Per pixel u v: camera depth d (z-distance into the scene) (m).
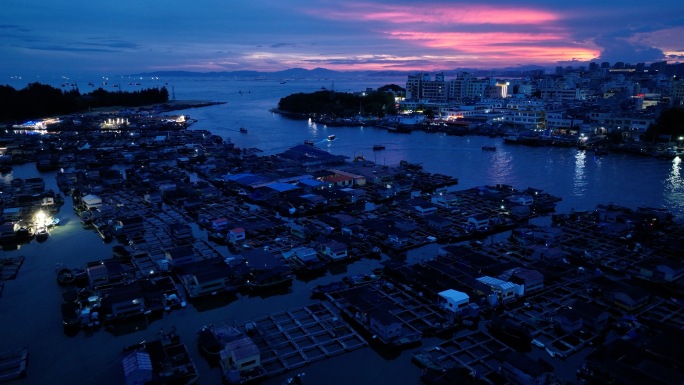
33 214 76.75
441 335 44.25
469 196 89.00
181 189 91.19
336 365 39.97
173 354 40.75
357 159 122.44
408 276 53.50
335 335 43.88
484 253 62.44
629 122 152.62
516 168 117.56
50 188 100.06
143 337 44.56
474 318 46.19
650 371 35.16
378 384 37.59
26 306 50.16
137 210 82.69
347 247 62.53
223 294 52.19
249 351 38.16
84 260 61.81
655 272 53.28
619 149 136.25
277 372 38.41
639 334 42.34
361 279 54.53
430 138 171.38
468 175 110.38
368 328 44.28
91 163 121.56
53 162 120.75
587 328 43.53
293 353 40.94
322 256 61.56
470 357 40.38
